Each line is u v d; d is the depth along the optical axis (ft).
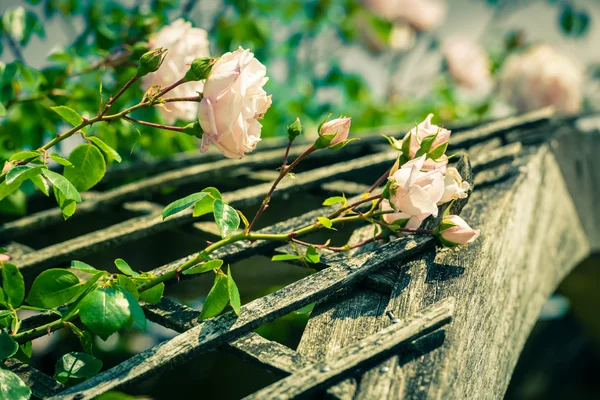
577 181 4.75
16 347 3.06
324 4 6.82
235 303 3.08
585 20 7.70
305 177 4.18
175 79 3.43
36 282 3.11
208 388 6.15
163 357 3.01
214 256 3.48
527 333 3.70
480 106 7.07
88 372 3.07
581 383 10.17
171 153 4.77
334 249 3.30
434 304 3.13
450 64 7.20
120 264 3.14
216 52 5.69
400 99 7.53
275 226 3.64
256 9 6.12
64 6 4.88
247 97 3.10
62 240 4.39
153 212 4.11
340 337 3.09
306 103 6.58
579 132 5.02
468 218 3.63
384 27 6.95
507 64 7.22
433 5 7.25
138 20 4.32
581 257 4.62
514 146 4.28
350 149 5.00
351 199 3.89
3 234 3.95
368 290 3.29
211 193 3.19
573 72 6.71
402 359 2.98
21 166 3.08
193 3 5.27
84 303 2.98
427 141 3.22
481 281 3.32
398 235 3.41
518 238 3.76
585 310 7.86
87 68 4.05
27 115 4.16
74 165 3.31
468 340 3.11
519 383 9.63
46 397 3.01
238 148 3.10
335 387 2.89
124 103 4.08
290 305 3.15
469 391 3.04
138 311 2.99
